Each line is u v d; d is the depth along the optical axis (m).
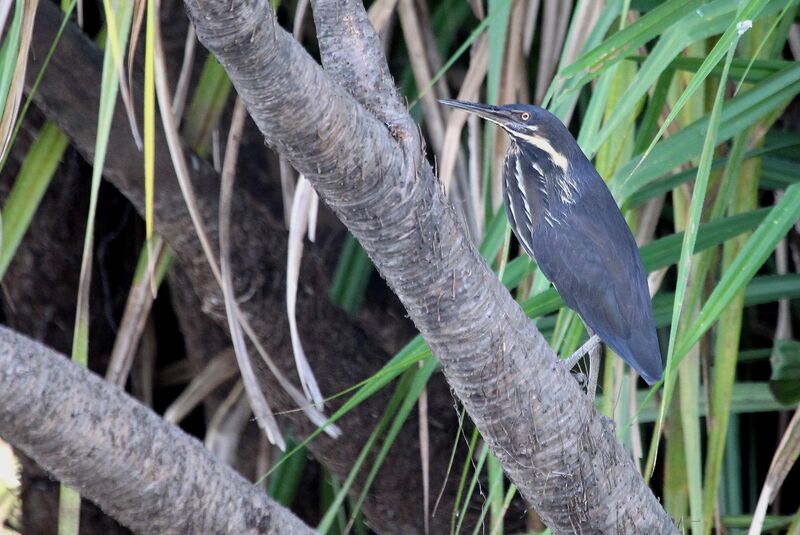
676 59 15.23
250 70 14.80
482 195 15.41
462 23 15.63
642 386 15.75
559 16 15.46
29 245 15.61
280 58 14.81
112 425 14.80
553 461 14.97
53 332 15.65
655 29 15.15
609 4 15.27
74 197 15.62
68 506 15.27
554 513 15.01
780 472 15.16
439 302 14.91
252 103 14.84
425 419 15.38
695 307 15.34
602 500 15.00
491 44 15.38
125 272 15.71
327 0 14.95
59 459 14.79
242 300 15.51
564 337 15.43
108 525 15.67
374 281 15.62
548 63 15.48
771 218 15.07
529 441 14.96
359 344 15.59
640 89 15.15
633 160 15.23
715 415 15.26
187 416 15.83
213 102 15.48
